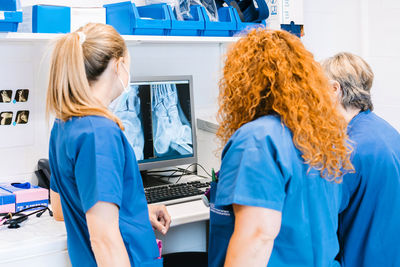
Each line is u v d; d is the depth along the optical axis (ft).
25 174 6.91
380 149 5.15
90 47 4.26
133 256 4.53
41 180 6.65
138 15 6.59
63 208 4.62
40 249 5.03
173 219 5.80
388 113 9.38
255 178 3.71
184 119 7.54
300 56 3.97
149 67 7.84
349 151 4.24
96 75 4.30
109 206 4.09
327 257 4.16
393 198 5.13
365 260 5.24
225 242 4.31
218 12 7.68
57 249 5.14
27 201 6.03
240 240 3.70
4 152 6.72
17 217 5.77
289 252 3.99
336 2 9.66
